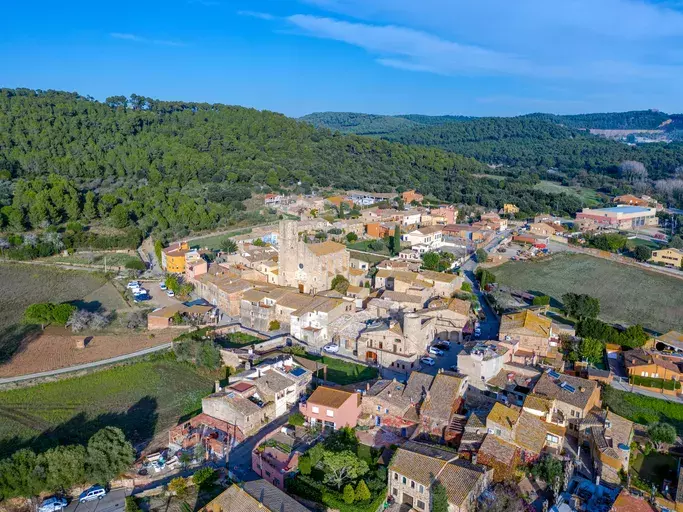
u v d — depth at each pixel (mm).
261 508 71000
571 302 161125
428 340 132125
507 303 162125
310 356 130250
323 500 76812
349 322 140375
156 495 81562
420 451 82688
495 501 74625
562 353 131125
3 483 79250
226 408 98250
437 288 167375
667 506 78188
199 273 178875
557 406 96625
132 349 133750
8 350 130625
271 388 102438
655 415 107250
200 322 148375
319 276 163625
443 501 72312
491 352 109375
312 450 83312
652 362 120500
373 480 80000
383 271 175500
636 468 90750
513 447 86062
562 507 77188
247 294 153375
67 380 118438
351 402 95750
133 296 171125
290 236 164750
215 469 86188
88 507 80000
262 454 86812
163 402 111250
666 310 179750
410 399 99125
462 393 101875
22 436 97188
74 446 84625
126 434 98750
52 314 144750
